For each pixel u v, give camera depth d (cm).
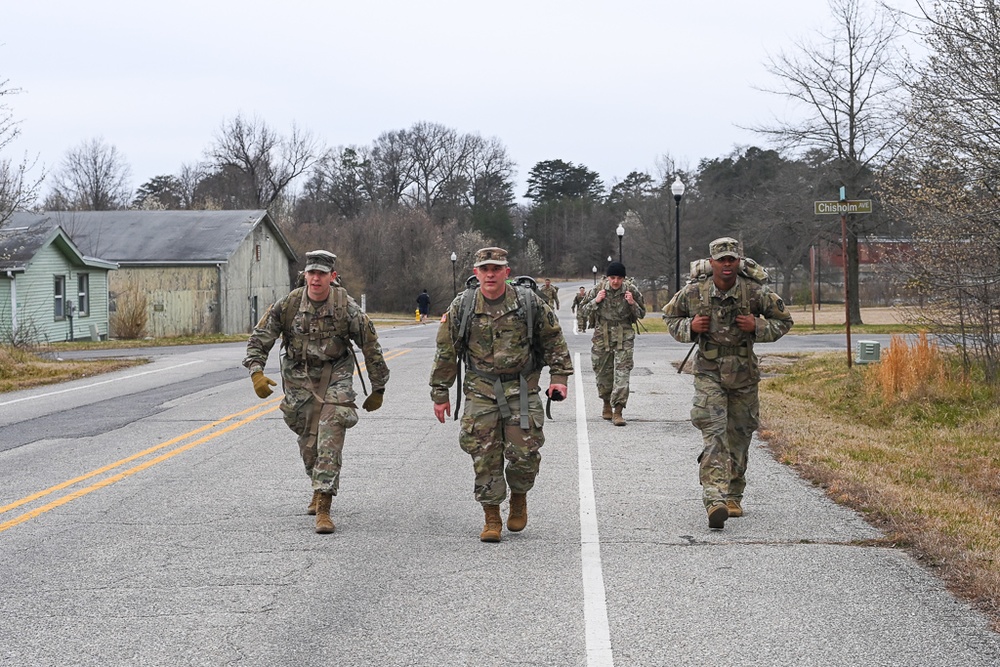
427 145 11600
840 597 612
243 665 507
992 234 1397
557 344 764
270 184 9200
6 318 3772
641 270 8075
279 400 1631
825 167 4206
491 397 749
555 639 543
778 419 1358
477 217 11731
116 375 2227
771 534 764
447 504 872
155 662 512
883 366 1512
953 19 1373
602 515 828
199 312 4941
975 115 1373
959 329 1524
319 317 809
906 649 527
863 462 1068
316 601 607
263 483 967
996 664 507
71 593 624
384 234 9044
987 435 1276
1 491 941
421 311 7244
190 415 1466
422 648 530
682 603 602
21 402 1717
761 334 791
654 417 1388
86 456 1133
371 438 1223
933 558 687
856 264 4212
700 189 8425
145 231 5231
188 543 743
